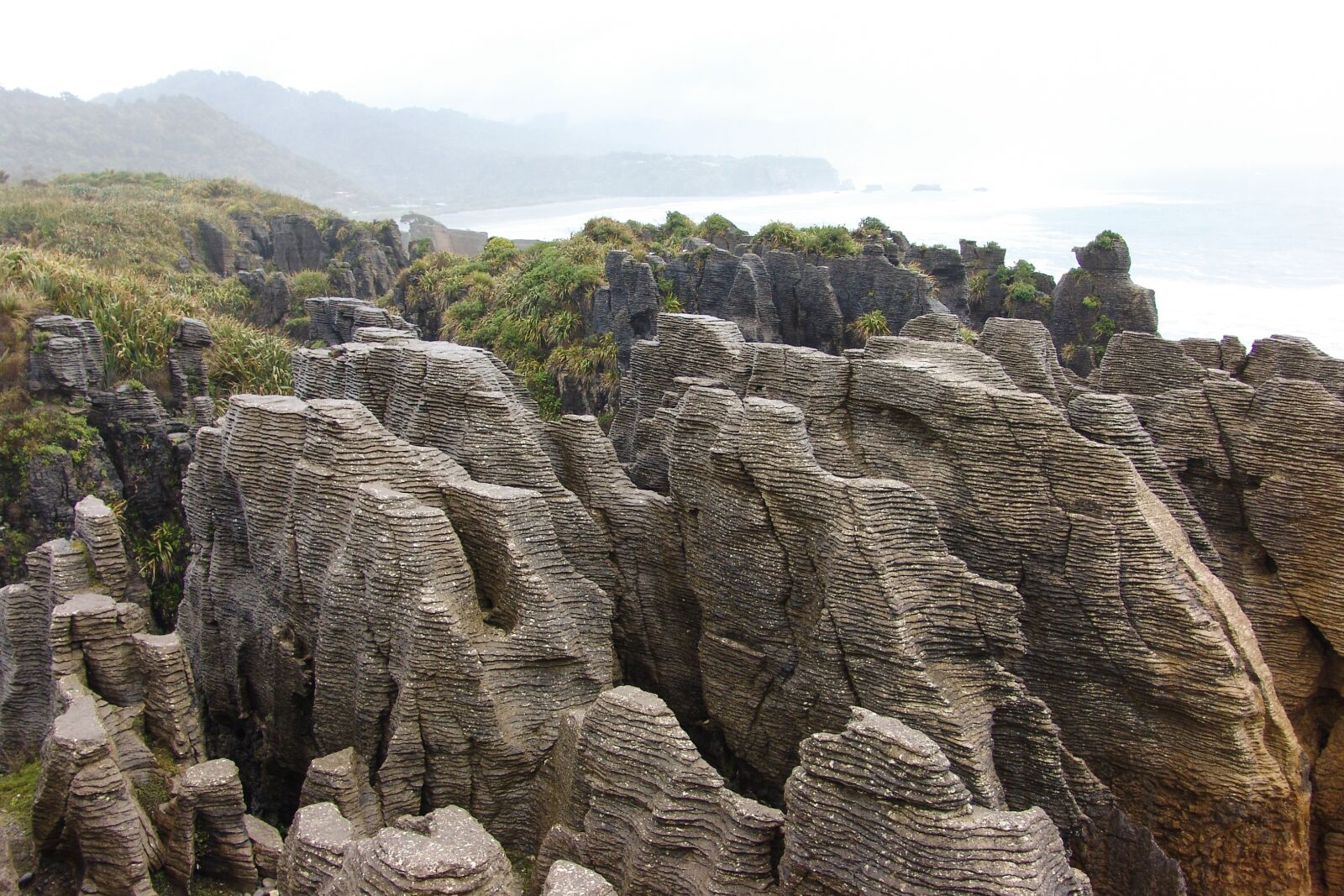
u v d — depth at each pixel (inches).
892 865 493.4
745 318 2393.0
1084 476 749.3
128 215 4207.7
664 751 601.0
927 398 802.8
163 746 773.3
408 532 731.4
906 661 660.7
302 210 5556.1
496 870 492.7
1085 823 686.5
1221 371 996.6
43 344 1504.7
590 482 927.7
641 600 899.4
